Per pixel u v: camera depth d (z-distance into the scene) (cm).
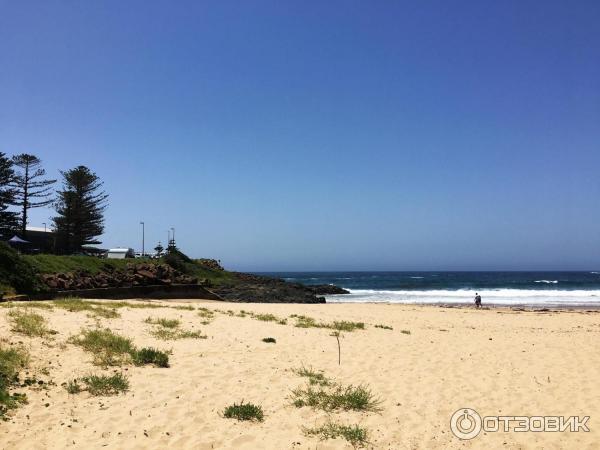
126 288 3144
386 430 737
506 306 4481
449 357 1281
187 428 711
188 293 3656
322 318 2216
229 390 888
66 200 6019
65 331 1186
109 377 887
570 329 2178
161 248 5338
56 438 653
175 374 959
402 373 1078
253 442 676
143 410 766
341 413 798
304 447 664
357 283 9738
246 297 4578
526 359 1297
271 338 1358
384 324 2070
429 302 5081
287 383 950
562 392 972
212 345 1235
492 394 946
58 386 829
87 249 6438
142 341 1207
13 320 1198
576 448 698
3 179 5681
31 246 6406
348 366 1120
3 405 723
